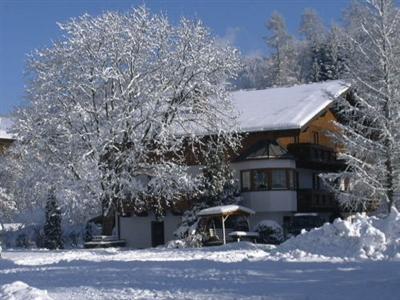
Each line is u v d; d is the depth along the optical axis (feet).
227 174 129.39
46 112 124.26
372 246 69.87
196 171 137.08
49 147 124.67
